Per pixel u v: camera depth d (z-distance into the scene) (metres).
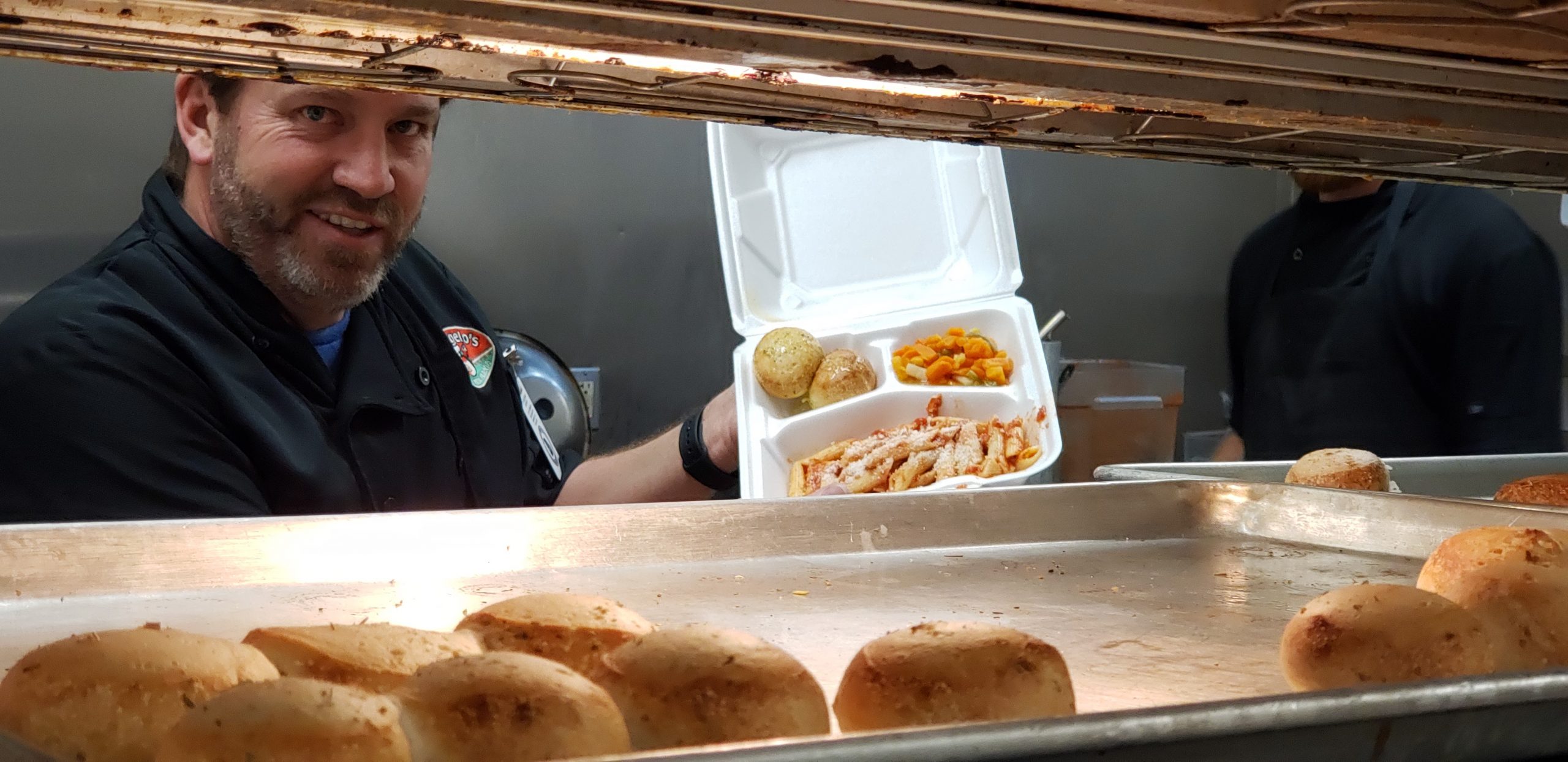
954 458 1.67
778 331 1.83
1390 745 0.50
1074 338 3.17
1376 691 0.50
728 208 1.99
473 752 0.52
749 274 1.98
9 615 0.86
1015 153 3.07
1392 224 2.07
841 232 2.01
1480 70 0.82
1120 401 2.29
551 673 0.55
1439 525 1.14
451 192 2.53
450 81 0.76
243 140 1.29
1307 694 0.49
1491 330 1.93
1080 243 3.15
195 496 1.18
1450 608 0.72
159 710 0.54
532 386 2.22
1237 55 0.77
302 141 1.29
